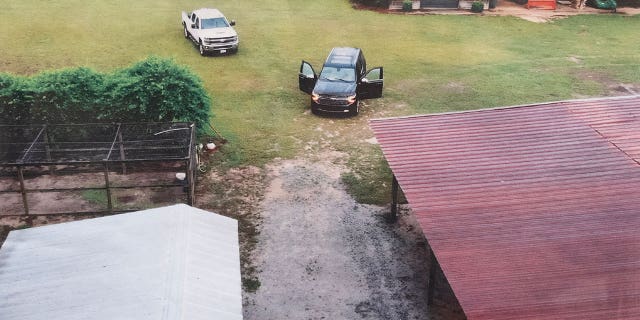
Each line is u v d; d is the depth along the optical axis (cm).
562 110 1487
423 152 1300
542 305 838
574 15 3553
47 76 1656
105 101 1645
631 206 1072
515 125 1414
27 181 1576
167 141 1659
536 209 1074
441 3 3597
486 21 3375
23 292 866
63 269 912
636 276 890
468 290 873
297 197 1555
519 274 904
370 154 1805
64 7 3331
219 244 1012
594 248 959
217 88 2273
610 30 3259
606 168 1204
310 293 1198
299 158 1766
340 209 1507
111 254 941
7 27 2903
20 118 1620
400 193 1594
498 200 1107
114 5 3422
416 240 1385
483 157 1267
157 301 827
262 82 2358
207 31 2614
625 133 1352
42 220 1405
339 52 2297
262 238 1376
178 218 1038
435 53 2794
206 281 902
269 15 3356
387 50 2816
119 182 1593
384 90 2323
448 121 1453
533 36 3112
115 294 846
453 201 1110
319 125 2000
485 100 2227
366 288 1217
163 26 3050
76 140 1689
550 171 1201
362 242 1373
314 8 3550
